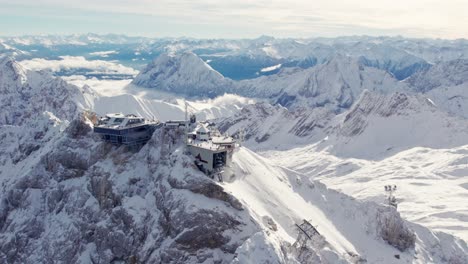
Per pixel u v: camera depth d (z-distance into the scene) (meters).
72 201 145.38
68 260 131.88
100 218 135.25
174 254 108.56
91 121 165.12
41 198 152.88
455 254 146.62
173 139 139.62
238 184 132.88
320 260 107.38
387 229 143.00
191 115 152.75
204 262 107.31
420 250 143.25
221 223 111.00
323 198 156.12
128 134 145.62
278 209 131.00
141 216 122.75
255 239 97.62
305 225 119.25
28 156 195.12
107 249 124.38
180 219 111.88
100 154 148.88
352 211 152.00
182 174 122.31
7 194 154.75
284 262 95.50
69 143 157.38
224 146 133.75
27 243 142.62
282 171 161.25
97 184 142.25
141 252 114.44
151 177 136.38
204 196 116.69
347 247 130.75
